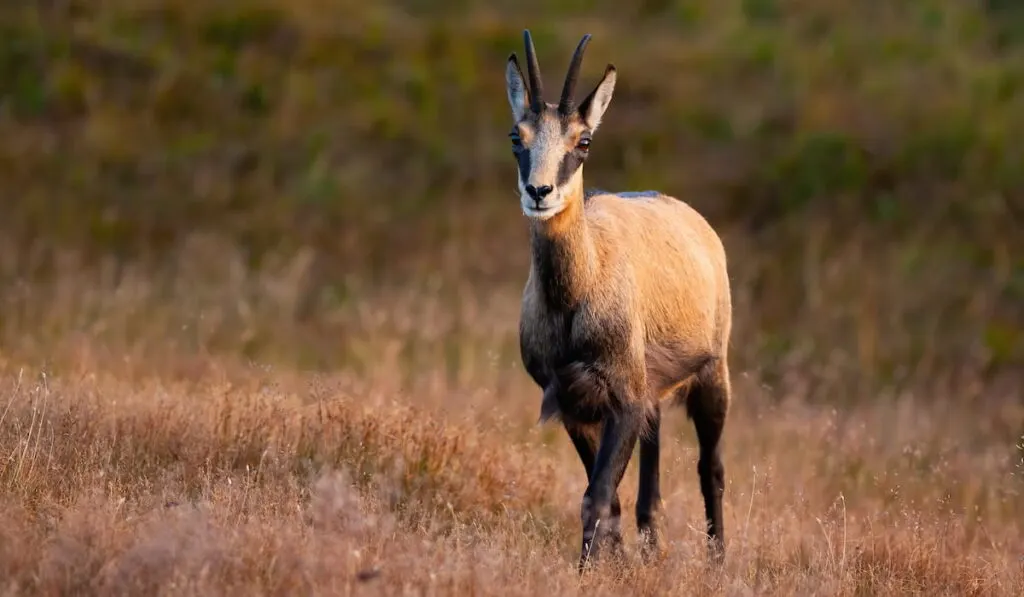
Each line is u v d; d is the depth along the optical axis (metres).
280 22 73.94
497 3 81.50
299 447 25.95
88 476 21.92
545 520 26.48
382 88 70.75
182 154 64.06
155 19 72.50
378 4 79.69
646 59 74.38
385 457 26.05
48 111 65.19
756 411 40.88
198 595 16.95
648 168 65.69
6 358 33.47
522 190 22.92
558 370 23.80
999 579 23.59
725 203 63.75
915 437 38.25
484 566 19.55
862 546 24.56
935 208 63.84
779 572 23.48
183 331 44.91
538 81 23.75
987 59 77.44
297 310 51.84
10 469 21.69
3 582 17.20
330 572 18.38
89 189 60.53
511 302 53.34
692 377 27.69
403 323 48.62
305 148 65.62
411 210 62.31
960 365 52.12
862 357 51.62
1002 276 59.16
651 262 25.31
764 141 68.25
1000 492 33.50
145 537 18.61
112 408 25.81
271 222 60.25
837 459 33.69
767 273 58.88
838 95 71.88
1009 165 66.38
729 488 30.50
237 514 20.95
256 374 34.69
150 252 56.72
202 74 69.31
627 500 28.67
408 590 17.70
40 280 51.97
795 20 80.25
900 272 59.09
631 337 23.88
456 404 35.28
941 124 69.38
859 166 66.00
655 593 20.69
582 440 24.69
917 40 78.19
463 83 71.44
